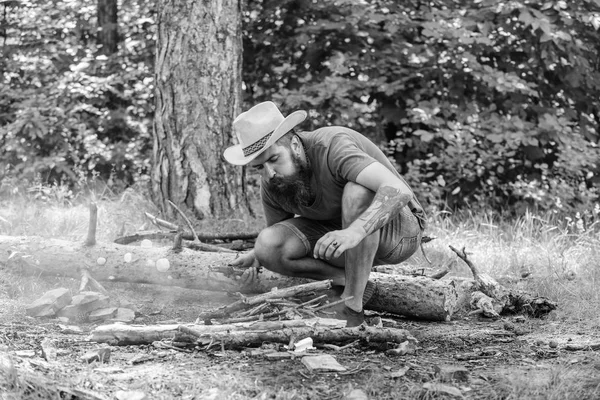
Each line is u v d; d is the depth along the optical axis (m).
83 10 11.63
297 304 5.01
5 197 10.20
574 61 10.48
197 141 8.42
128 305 5.56
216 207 8.45
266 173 4.83
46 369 3.86
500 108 11.20
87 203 9.30
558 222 9.98
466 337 5.03
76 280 5.99
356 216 4.73
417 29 11.32
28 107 10.78
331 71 10.91
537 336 5.13
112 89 11.05
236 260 5.54
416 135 11.03
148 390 3.72
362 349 4.61
